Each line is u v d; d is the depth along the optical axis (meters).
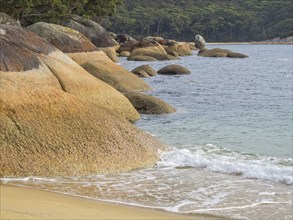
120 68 25.78
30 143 10.55
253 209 8.84
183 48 75.00
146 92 26.11
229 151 13.73
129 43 68.31
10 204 7.52
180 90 28.88
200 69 47.72
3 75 11.59
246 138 15.63
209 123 18.23
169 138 15.38
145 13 151.50
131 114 17.89
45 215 6.99
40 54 14.28
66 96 12.09
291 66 54.66
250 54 88.00
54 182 9.93
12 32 13.68
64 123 11.32
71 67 15.64
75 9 61.41
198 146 14.27
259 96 27.16
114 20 142.00
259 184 10.40
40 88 11.94
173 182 10.40
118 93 17.61
